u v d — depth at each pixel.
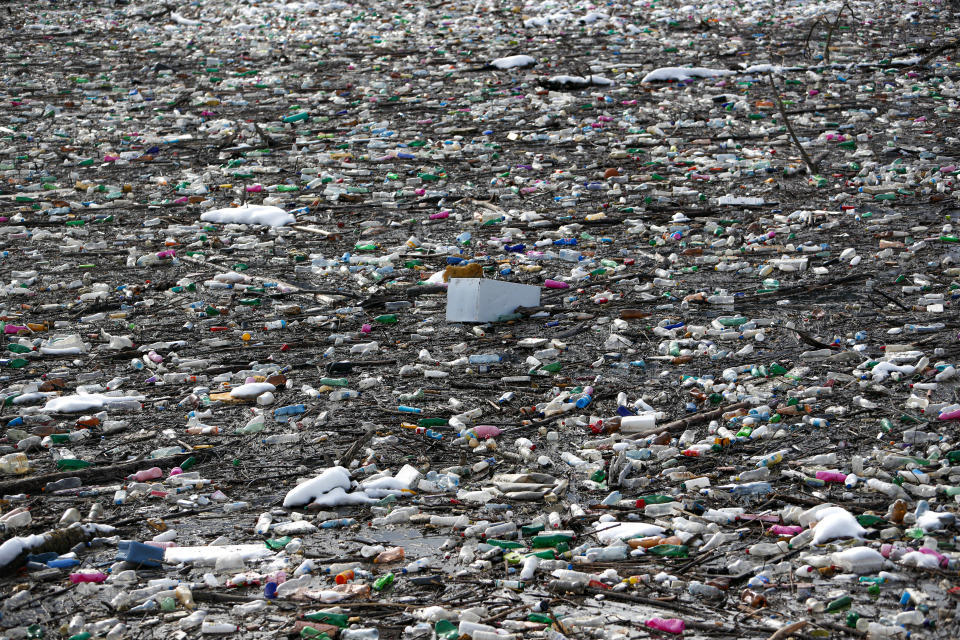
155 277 16.05
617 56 32.66
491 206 19.08
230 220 18.86
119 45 36.81
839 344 12.37
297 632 7.14
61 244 17.84
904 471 9.11
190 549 8.33
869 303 13.78
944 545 7.89
